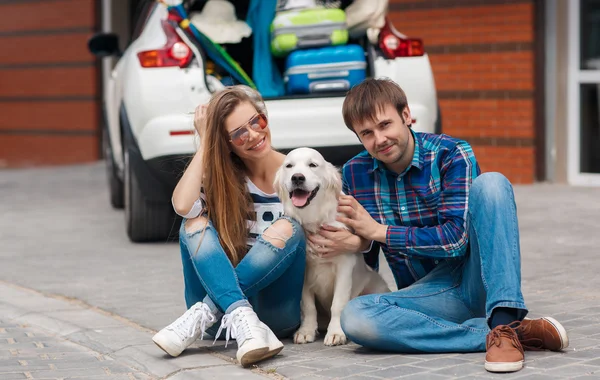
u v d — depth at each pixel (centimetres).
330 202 359
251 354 329
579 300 432
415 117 585
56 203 907
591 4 896
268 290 364
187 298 375
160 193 609
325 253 361
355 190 370
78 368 349
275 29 596
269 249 349
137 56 589
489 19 926
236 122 359
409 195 359
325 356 346
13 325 427
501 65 923
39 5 1388
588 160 912
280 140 570
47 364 355
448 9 946
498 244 319
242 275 350
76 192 1000
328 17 590
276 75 619
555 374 300
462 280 352
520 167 926
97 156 1357
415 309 347
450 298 351
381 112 339
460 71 947
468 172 346
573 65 908
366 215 353
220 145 362
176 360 349
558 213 725
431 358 332
